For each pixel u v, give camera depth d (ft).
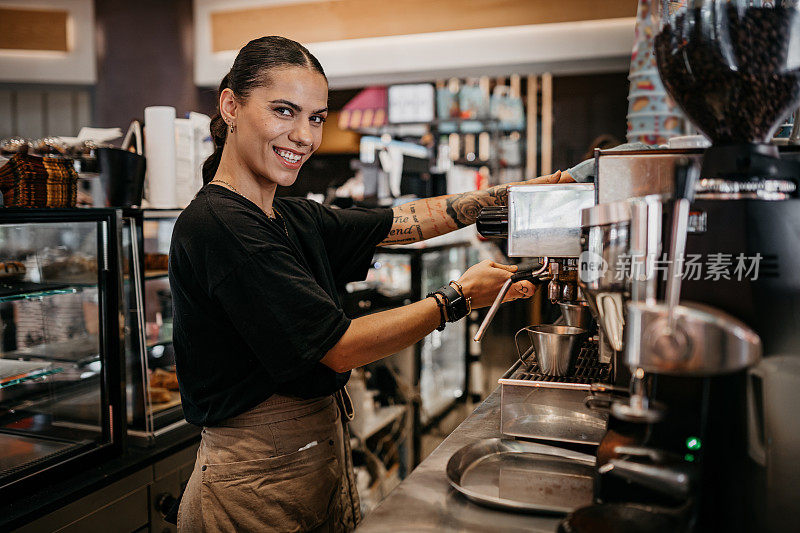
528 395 3.97
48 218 5.99
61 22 17.29
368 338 4.08
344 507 5.41
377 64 17.46
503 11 16.34
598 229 3.00
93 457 6.45
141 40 17.31
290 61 4.28
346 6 17.46
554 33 16.01
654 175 3.48
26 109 18.17
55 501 5.84
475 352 14.16
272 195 4.77
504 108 19.40
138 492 6.73
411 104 19.02
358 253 5.64
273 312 3.98
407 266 12.20
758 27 2.74
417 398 10.91
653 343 2.45
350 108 20.38
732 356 2.36
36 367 6.42
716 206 2.95
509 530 3.03
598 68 15.94
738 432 2.89
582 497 3.33
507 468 3.70
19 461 6.27
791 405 2.82
